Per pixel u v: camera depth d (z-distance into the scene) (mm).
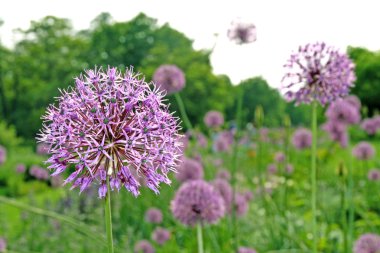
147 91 510
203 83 8750
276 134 2568
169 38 9641
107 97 489
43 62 9867
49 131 493
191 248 1384
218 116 1888
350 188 1125
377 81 7711
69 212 1643
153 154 500
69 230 1591
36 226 1661
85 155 468
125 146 481
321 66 809
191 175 1279
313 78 809
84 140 483
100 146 471
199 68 8719
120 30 9500
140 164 486
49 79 9922
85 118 494
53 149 489
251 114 8586
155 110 497
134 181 486
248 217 1542
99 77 505
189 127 1362
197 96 8750
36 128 9336
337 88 812
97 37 9680
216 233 1313
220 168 2082
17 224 1849
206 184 956
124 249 1373
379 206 1737
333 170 2174
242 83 1161
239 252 1118
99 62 9375
